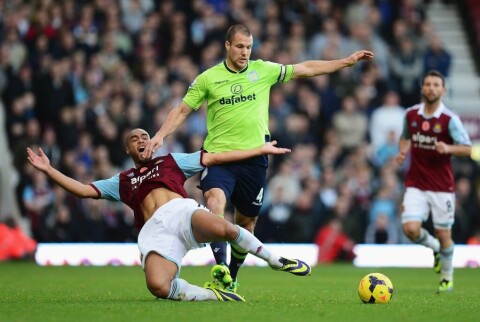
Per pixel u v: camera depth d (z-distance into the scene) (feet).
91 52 269.85
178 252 110.32
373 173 262.67
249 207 127.85
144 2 290.35
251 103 123.95
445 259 145.69
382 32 301.84
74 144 254.27
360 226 243.19
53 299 119.96
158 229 110.52
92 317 95.14
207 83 123.54
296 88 271.28
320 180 256.73
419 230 149.28
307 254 239.30
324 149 263.90
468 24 338.75
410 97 286.87
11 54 263.29
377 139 270.67
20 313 99.35
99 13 275.18
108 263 232.53
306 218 243.60
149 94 258.78
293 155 259.39
